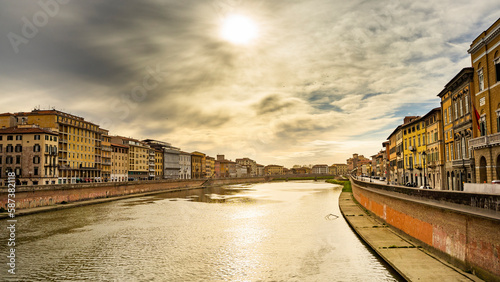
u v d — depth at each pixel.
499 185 19.42
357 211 54.97
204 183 165.38
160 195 106.12
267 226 45.78
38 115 99.31
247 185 185.75
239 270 26.81
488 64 40.72
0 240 37.75
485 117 41.59
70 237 39.22
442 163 61.16
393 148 110.31
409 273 21.00
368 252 29.64
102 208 67.56
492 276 17.92
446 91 56.88
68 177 104.12
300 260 28.97
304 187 152.62
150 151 167.00
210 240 37.44
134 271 26.84
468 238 20.34
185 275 25.81
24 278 25.41
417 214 28.72
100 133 123.56
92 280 24.92
